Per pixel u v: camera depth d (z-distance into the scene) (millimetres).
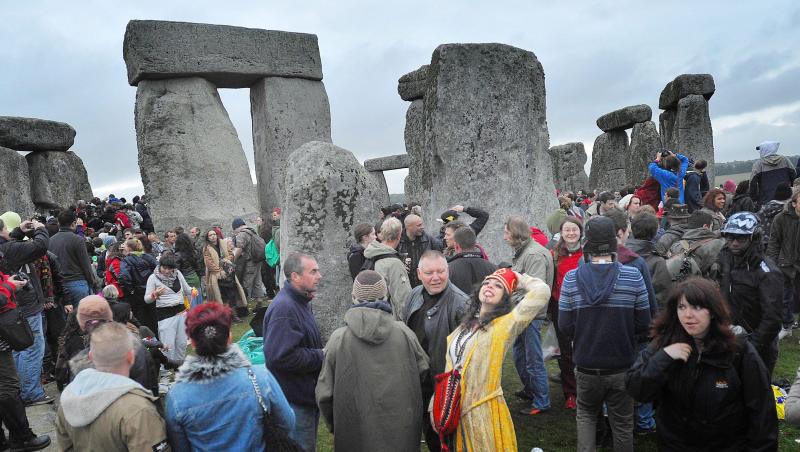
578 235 4750
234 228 10250
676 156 8867
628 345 3438
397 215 9203
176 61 11586
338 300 6551
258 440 2520
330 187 6559
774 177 8789
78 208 13617
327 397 3184
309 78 13203
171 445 2420
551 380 5562
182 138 11695
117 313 4414
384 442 3066
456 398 3027
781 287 3781
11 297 4504
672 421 2652
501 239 7617
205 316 2492
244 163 12398
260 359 5801
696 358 2533
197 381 2434
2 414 4469
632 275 3471
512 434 3045
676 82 16188
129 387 2375
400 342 3191
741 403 2500
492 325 3049
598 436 4199
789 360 5637
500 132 7707
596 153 21047
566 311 3613
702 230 4809
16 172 15688
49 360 6461
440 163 7672
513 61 7793
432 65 7719
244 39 12281
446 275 3547
